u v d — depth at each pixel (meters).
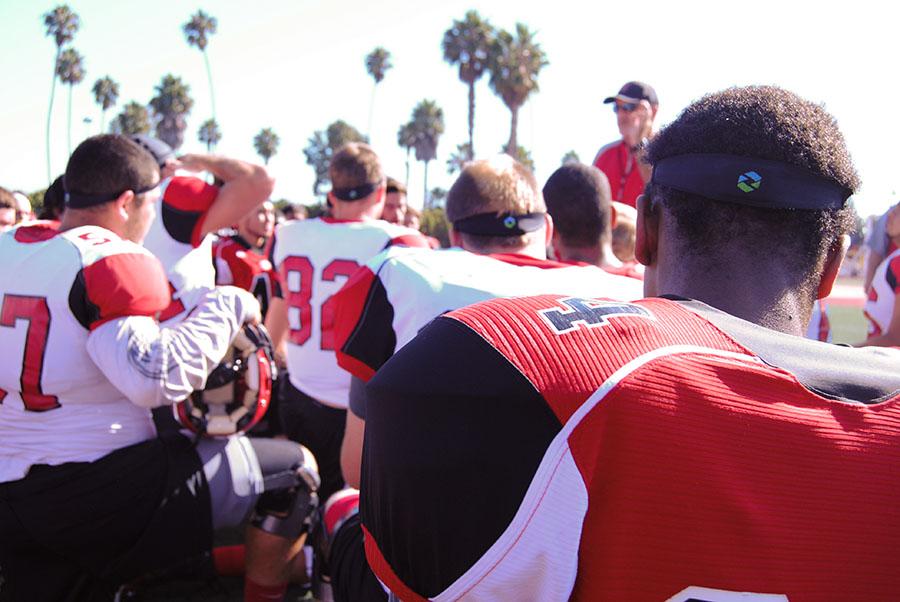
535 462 0.69
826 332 3.80
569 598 0.72
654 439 0.68
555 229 2.35
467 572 0.73
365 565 1.20
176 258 2.61
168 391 1.96
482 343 0.74
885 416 0.75
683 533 0.69
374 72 54.25
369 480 0.82
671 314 0.79
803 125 0.83
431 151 60.50
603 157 4.23
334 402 3.16
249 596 2.34
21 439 1.98
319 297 3.15
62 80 54.78
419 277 1.79
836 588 0.72
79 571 2.04
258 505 2.32
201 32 53.16
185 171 2.63
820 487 0.71
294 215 9.09
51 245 2.00
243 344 2.27
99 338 1.91
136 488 2.02
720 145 0.83
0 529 1.97
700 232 0.85
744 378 0.72
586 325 0.74
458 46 41.22
